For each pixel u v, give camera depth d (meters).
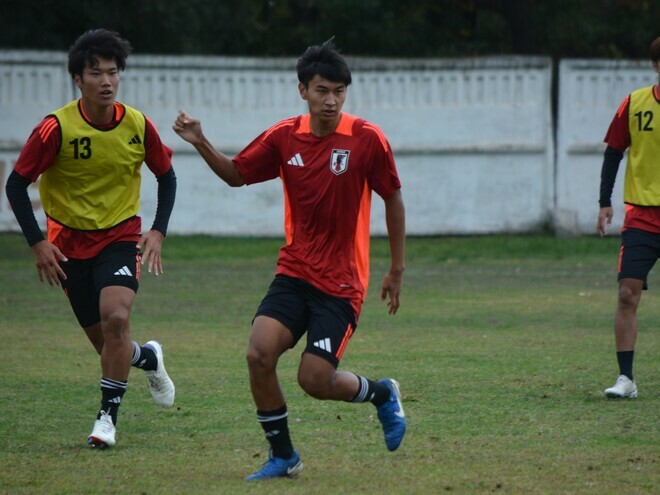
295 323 20.42
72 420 25.83
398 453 22.44
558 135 80.50
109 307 23.11
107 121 23.77
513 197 80.31
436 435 24.12
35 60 75.62
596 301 50.19
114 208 24.17
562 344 37.91
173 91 77.56
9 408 27.19
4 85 75.50
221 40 91.31
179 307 48.56
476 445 23.12
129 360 23.36
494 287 55.75
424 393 28.98
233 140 78.38
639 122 29.02
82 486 19.78
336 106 20.30
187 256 69.06
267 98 78.56
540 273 61.75
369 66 78.81
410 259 68.50
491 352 36.19
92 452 22.55
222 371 32.72
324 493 19.20
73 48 23.42
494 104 79.81
